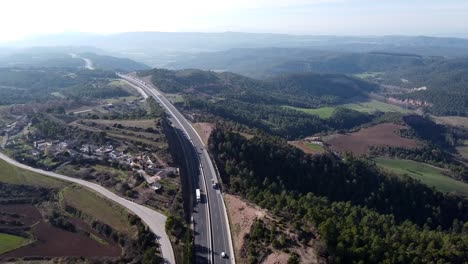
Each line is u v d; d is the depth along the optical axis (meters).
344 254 112.31
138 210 154.12
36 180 190.62
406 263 113.69
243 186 165.50
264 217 135.62
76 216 159.50
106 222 151.00
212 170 185.88
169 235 135.88
